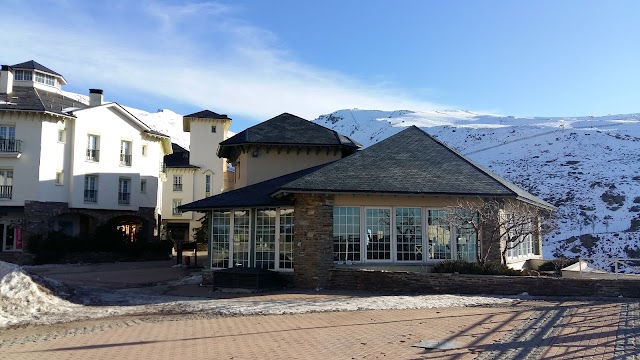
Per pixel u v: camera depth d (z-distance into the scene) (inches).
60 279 939.3
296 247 745.0
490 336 389.7
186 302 627.2
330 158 1055.0
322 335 410.3
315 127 1108.5
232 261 805.2
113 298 679.1
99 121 1581.0
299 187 703.7
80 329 476.7
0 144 1418.6
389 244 758.5
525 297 609.9
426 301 580.4
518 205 813.9
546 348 345.1
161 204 2091.5
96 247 1498.5
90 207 1539.1
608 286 609.9
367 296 637.9
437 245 772.0
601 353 328.8
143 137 1732.3
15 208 1434.5
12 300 574.2
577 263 941.2
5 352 383.2
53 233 1430.9
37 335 454.9
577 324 431.2
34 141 1432.1
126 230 1764.3
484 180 780.6
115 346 392.5
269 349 366.3
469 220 745.0
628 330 402.0
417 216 771.4
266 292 702.5
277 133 1056.8
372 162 809.5
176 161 2358.5
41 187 1424.7
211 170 2284.7
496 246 760.3
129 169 1664.6
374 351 350.0
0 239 1456.7
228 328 457.4
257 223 796.0
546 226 964.6
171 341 405.7
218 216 831.1
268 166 1037.2
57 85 1750.7
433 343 368.2
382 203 762.8
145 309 589.0
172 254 1726.1
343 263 742.5
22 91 1568.7
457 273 673.6
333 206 744.3
